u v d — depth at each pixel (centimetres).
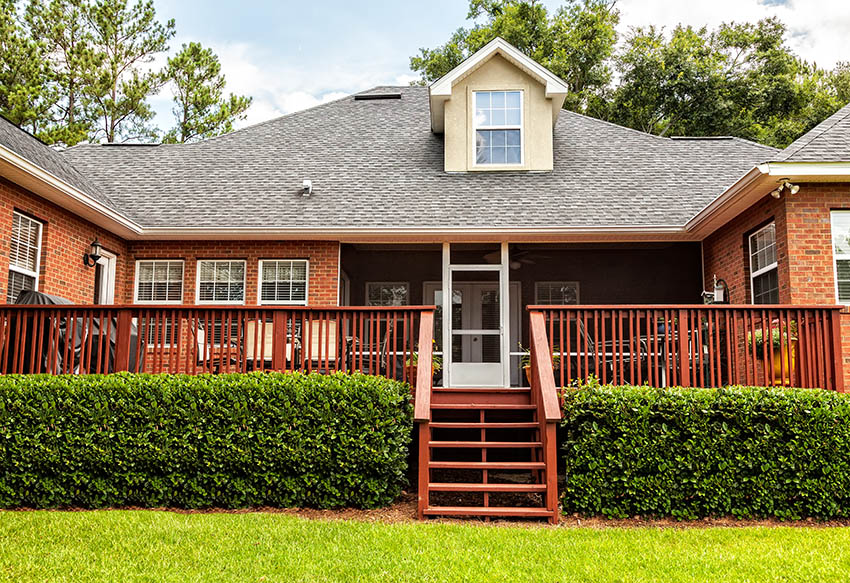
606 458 621
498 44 1196
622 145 1286
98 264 1048
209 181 1178
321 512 631
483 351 1251
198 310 712
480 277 1272
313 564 480
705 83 2428
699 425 615
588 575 461
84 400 637
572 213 1057
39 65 2211
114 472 633
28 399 637
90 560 486
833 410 608
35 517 588
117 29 2489
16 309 709
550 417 615
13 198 814
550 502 610
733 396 623
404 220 1042
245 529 555
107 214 939
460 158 1196
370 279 1255
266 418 638
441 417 780
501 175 1180
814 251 809
